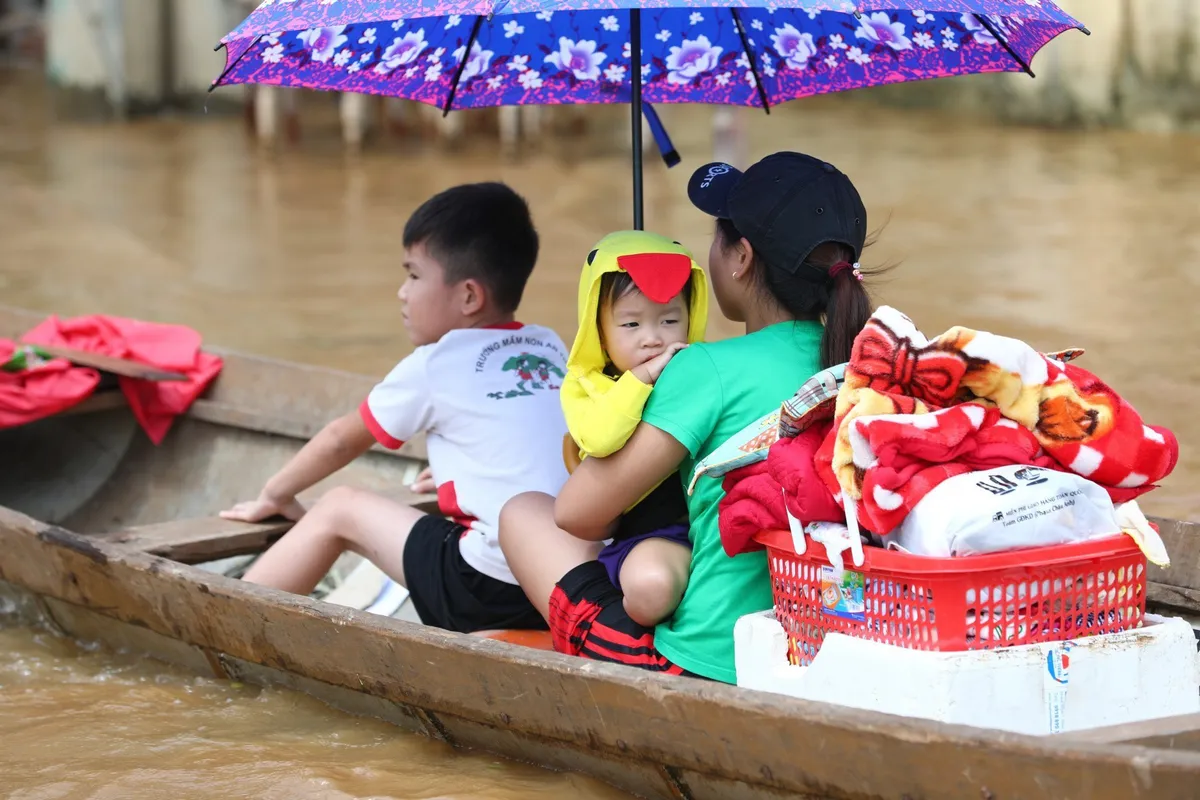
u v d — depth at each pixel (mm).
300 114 60219
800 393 7895
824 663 7836
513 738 9102
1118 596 7820
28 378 14336
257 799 8984
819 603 8000
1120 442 7750
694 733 7891
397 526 10656
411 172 44406
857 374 7703
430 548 10414
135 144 50594
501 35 11219
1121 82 51969
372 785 9070
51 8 56281
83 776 9344
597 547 9602
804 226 8406
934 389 7641
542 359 10844
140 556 10641
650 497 9234
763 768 7680
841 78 11164
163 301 27688
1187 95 50500
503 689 8734
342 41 10617
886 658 7512
